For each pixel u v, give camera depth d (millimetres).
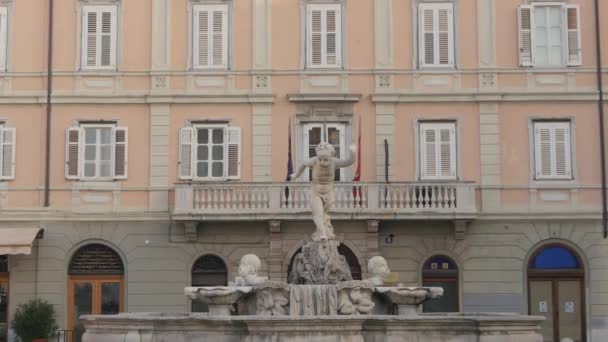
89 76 41844
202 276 41062
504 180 41344
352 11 42031
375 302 23219
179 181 41312
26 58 42031
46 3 42219
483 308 40750
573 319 40969
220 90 41719
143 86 41875
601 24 42031
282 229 40531
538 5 42031
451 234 40969
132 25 42125
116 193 41438
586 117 41562
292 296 22438
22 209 41219
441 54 41906
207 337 20672
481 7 41969
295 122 41500
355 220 40344
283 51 41906
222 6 42125
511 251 41000
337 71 41719
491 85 41625
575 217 41094
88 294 41125
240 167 41406
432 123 41469
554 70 41688
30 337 39625
